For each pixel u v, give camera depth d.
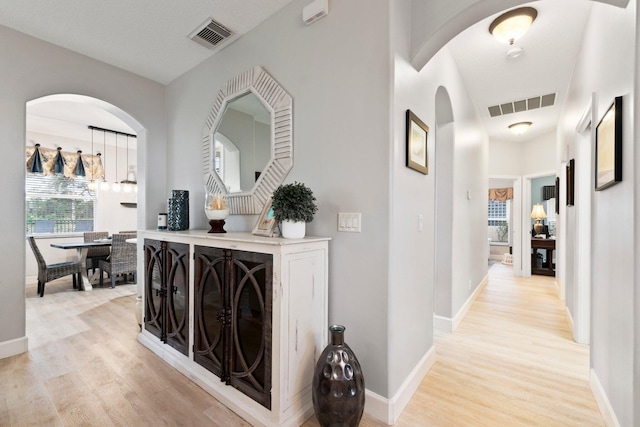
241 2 2.12
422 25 1.84
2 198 2.40
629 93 1.45
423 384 2.06
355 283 1.81
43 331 2.96
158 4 2.13
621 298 1.54
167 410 1.77
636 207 1.32
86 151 5.99
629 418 1.42
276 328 1.58
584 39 2.58
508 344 2.73
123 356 2.44
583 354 2.53
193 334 2.11
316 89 1.99
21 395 1.90
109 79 2.92
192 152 2.99
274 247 1.59
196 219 2.95
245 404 1.72
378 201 1.72
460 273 3.42
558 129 4.72
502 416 1.74
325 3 1.90
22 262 2.49
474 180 4.27
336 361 1.52
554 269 5.86
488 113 4.57
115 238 4.77
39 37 2.52
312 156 2.01
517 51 2.92
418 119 2.02
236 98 2.52
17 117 2.45
